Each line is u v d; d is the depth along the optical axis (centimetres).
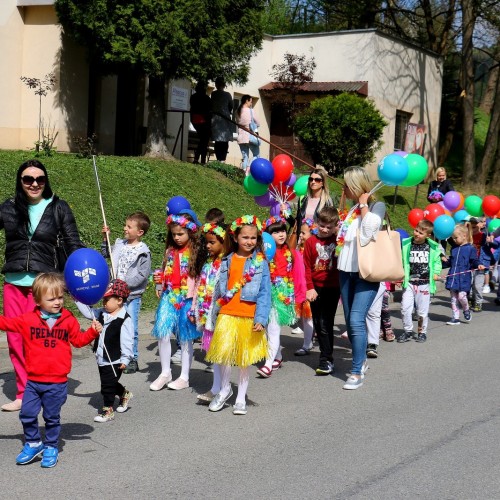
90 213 1545
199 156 2428
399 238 905
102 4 1889
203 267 827
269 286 781
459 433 740
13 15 2200
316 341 1166
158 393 857
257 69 3028
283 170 1205
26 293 789
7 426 722
